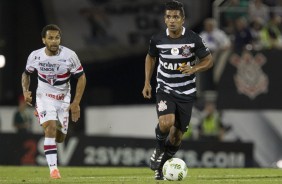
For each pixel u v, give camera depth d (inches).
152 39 1333.7
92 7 2834.6
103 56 2864.2
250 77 2566.4
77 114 1405.0
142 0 2842.0
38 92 1401.3
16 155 2287.2
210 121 2534.5
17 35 2851.9
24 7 2839.6
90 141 2311.8
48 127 1378.0
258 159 2596.0
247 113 2581.2
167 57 1320.1
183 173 1304.1
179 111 1336.1
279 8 2751.0
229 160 2375.7
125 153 2329.0
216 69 2556.6
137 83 2925.7
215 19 2667.3
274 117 2593.5
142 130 2662.4
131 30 2856.8
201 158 2362.2
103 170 1808.6
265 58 2571.4
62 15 2824.8
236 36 2635.3
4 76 2842.0
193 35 1317.7
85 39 2842.0
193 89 1341.0
